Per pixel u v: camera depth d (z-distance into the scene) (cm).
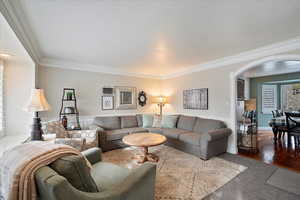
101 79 439
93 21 193
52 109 365
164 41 258
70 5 159
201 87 419
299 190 197
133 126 452
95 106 429
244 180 223
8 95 285
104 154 335
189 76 457
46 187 86
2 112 271
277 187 204
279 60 270
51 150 109
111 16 181
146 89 530
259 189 200
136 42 261
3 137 270
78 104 403
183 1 154
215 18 187
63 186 86
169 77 532
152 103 545
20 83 296
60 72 377
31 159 99
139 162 289
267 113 629
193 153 326
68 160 103
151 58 357
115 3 156
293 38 246
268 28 213
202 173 245
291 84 597
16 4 155
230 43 267
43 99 225
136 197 128
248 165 274
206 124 367
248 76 621
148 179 143
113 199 109
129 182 125
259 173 244
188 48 291
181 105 486
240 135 361
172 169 259
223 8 167
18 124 293
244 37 242
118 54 326
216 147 319
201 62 393
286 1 154
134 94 501
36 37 238
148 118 461
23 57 265
